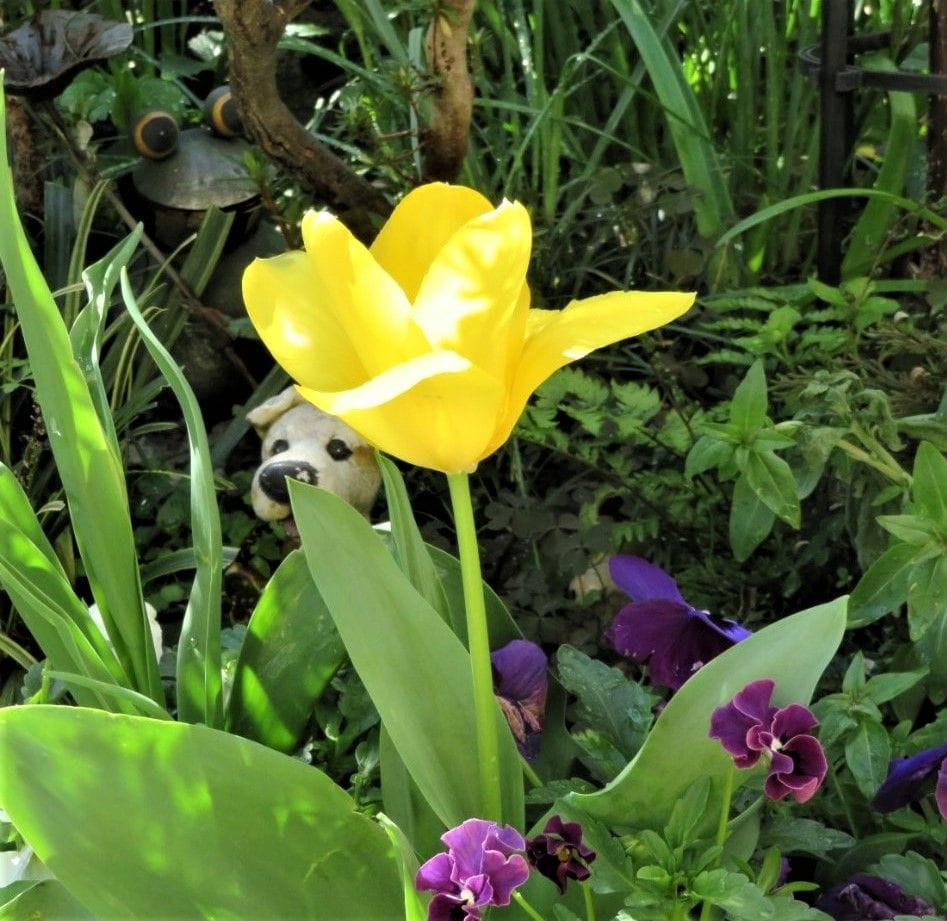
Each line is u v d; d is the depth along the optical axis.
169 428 0.83
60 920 0.45
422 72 0.77
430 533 0.81
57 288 0.91
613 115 0.96
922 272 0.83
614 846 0.41
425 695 0.43
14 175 0.92
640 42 0.89
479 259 0.33
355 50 1.18
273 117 0.75
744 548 0.61
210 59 1.17
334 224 0.33
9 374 0.79
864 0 1.05
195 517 0.48
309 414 0.75
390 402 0.35
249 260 0.95
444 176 0.81
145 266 0.94
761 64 1.07
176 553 0.75
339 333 0.38
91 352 0.51
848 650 0.68
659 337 0.83
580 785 0.47
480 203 0.38
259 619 0.50
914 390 0.69
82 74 1.08
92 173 0.90
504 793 0.44
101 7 1.10
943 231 0.76
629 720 0.49
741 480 0.61
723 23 1.02
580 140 1.06
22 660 0.69
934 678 0.56
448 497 0.84
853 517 0.67
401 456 0.37
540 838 0.40
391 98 0.86
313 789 0.41
